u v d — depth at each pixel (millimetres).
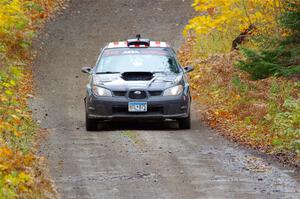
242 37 53750
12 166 24172
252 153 30484
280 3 45156
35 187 22562
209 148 31562
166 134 35688
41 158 27703
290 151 30641
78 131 37281
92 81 38000
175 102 36781
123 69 39000
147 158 29078
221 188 23812
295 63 42156
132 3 80062
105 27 72188
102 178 25453
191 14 75875
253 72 43219
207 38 60719
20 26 62312
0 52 58688
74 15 75375
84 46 66500
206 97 47844
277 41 43094
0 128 31547
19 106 44125
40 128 38188
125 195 22906
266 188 23812
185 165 27688
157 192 23297
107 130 37625
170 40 68250
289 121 34562
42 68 59719
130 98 36719
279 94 40156
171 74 38344
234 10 51031
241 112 40281
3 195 20750
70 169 27094
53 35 68812
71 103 48625
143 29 71812
